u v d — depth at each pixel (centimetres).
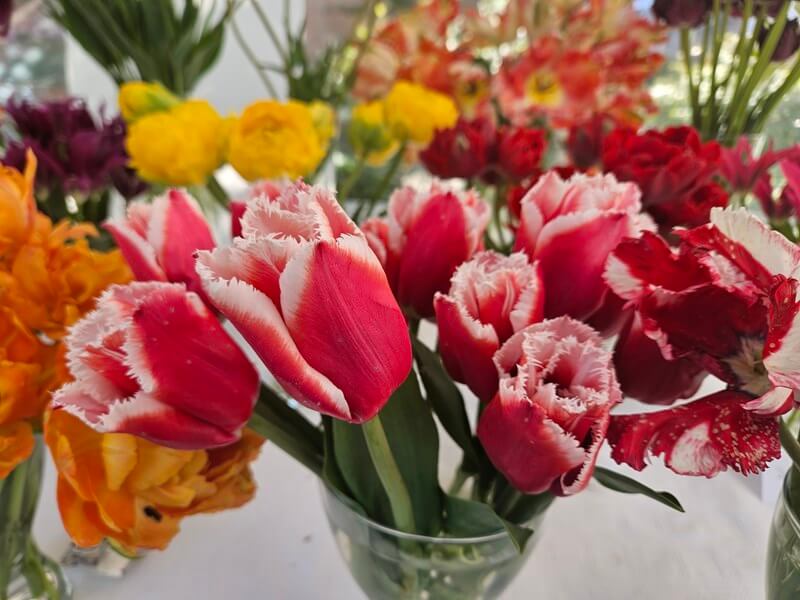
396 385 24
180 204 32
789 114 66
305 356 22
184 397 27
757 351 25
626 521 50
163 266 32
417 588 37
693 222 47
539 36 83
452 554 35
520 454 27
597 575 46
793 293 22
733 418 25
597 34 78
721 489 53
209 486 36
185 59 80
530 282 27
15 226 34
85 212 60
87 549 47
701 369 29
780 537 33
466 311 27
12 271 34
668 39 76
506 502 34
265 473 56
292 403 57
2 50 123
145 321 25
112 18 75
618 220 28
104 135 57
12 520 39
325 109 71
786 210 48
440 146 59
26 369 32
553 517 51
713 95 60
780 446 25
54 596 42
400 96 68
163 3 74
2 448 32
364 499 35
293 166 59
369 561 38
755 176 51
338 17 114
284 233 22
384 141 69
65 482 33
